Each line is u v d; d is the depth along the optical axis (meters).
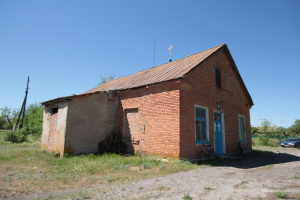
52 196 4.66
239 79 15.27
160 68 14.58
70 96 10.42
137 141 10.80
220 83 12.83
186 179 5.95
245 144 14.80
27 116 33.44
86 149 10.78
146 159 9.00
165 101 9.74
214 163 9.29
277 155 13.38
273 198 4.14
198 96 10.49
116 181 5.96
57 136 10.89
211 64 12.13
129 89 11.79
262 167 8.42
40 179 6.19
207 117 10.97
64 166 8.02
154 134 10.01
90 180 6.11
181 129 9.00
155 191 4.75
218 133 11.91
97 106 11.61
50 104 12.73
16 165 8.27
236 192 4.59
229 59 14.34
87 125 11.00
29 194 4.91
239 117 14.92
